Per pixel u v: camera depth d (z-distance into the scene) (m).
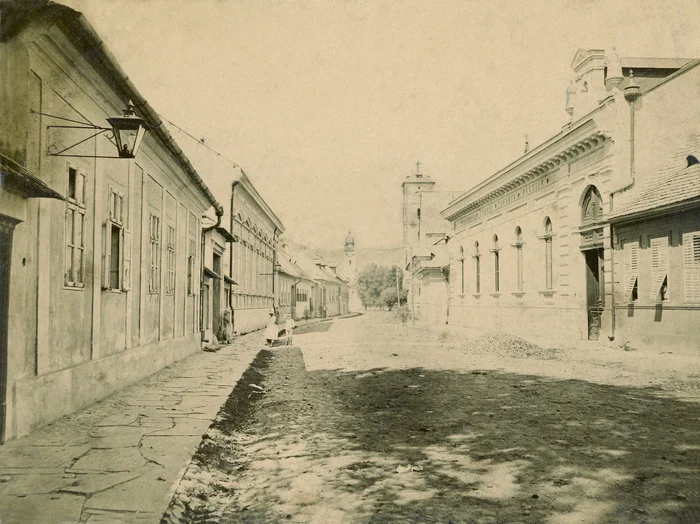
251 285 29.48
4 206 5.83
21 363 6.43
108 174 9.10
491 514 4.39
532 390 10.04
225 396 9.24
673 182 15.08
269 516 4.54
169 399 8.94
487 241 29.88
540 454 5.96
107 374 9.11
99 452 5.83
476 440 6.61
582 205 20.02
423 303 40.94
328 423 7.91
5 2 5.70
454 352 17.80
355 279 74.00
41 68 6.66
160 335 12.91
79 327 8.05
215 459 6.10
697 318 13.87
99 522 4.07
